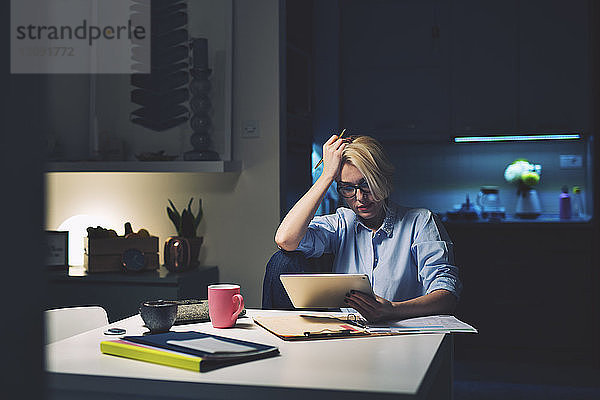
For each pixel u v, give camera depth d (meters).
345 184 2.17
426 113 5.07
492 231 4.59
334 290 1.73
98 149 3.69
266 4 3.51
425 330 1.64
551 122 4.87
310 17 4.93
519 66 4.91
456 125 5.03
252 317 1.88
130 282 3.15
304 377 1.19
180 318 1.78
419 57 5.07
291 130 4.05
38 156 0.34
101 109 3.69
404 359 1.34
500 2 4.92
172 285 3.11
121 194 3.69
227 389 1.15
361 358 1.35
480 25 4.96
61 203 3.75
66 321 1.93
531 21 4.88
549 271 4.53
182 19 3.57
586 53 4.81
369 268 2.25
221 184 3.58
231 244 3.57
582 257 4.48
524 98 4.91
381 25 5.11
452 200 5.38
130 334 1.63
